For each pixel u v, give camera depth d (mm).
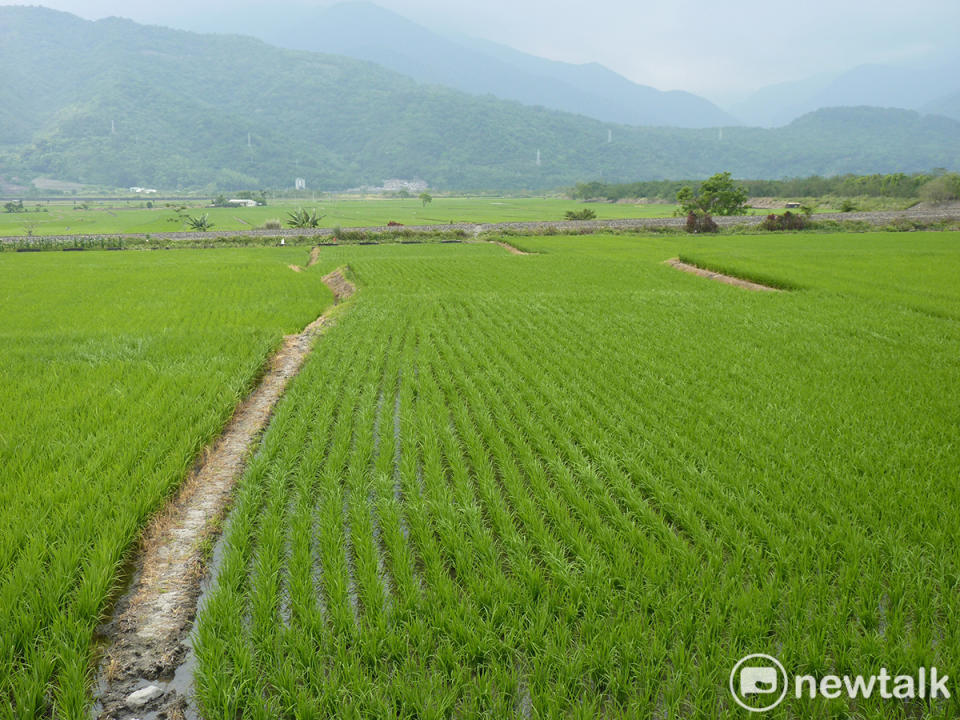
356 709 4082
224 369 12555
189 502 7414
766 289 25594
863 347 14062
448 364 13086
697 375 11984
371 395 10594
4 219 118000
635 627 4727
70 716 4199
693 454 8008
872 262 31859
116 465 7711
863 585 5160
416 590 5324
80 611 5141
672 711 4066
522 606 5125
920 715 4152
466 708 4168
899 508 6461
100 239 56406
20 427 9062
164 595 5695
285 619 5207
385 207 169125
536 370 12211
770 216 62062
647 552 5715
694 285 26469
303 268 36656
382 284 27016
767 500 6871
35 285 26500
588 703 4234
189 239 58969
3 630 4828
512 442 8688
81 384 11367
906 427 8820
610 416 9516
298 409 10391
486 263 36000
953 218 64625
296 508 6941
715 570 5535
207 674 4473
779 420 9242
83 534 6180
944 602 4988
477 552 5941
